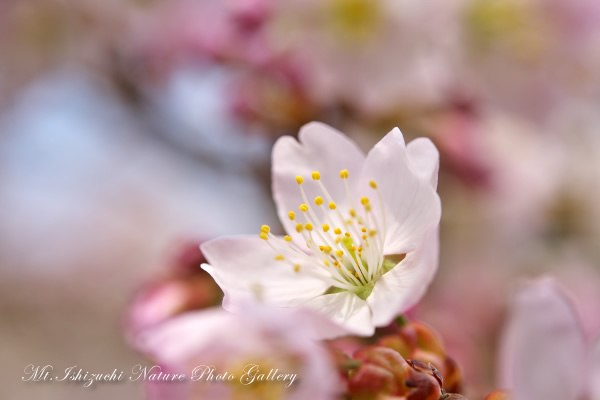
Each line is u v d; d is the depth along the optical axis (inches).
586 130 11.9
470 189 10.6
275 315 6.1
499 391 6.2
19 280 19.4
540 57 10.2
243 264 6.8
